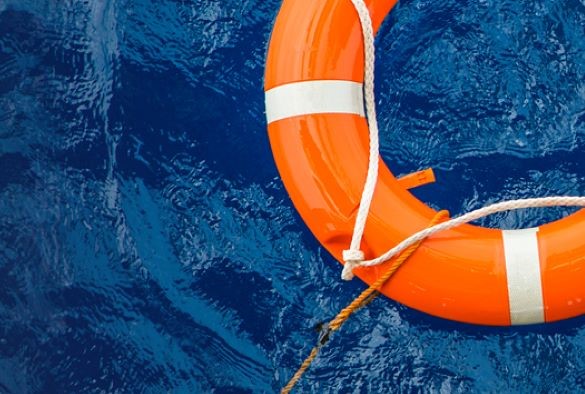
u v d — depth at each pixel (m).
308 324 2.77
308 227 2.66
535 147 2.78
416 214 2.55
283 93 2.57
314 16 2.56
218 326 2.78
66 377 2.78
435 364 2.74
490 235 2.56
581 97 2.79
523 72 2.79
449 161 2.79
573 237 2.54
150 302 2.79
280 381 2.76
